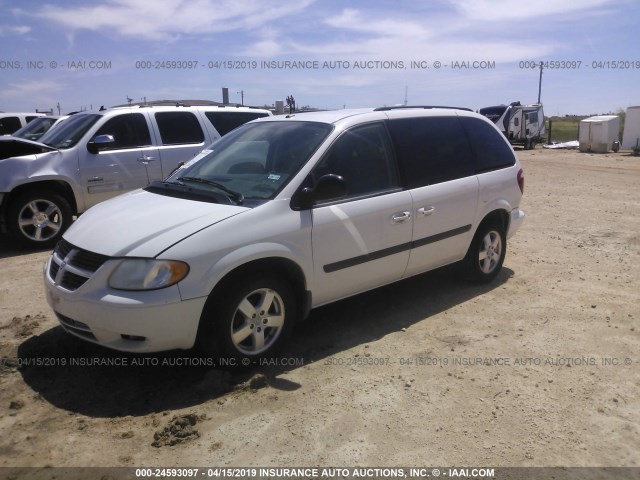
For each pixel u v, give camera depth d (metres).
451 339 4.59
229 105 9.98
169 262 3.52
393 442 3.22
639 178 16.27
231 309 3.76
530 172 18.25
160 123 8.58
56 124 9.32
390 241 4.65
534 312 5.19
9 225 7.43
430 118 5.30
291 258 3.98
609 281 6.12
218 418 3.45
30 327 4.77
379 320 4.99
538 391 3.78
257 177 4.34
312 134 4.52
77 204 7.90
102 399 3.69
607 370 4.07
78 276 3.69
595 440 3.25
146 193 4.56
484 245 5.78
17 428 3.35
